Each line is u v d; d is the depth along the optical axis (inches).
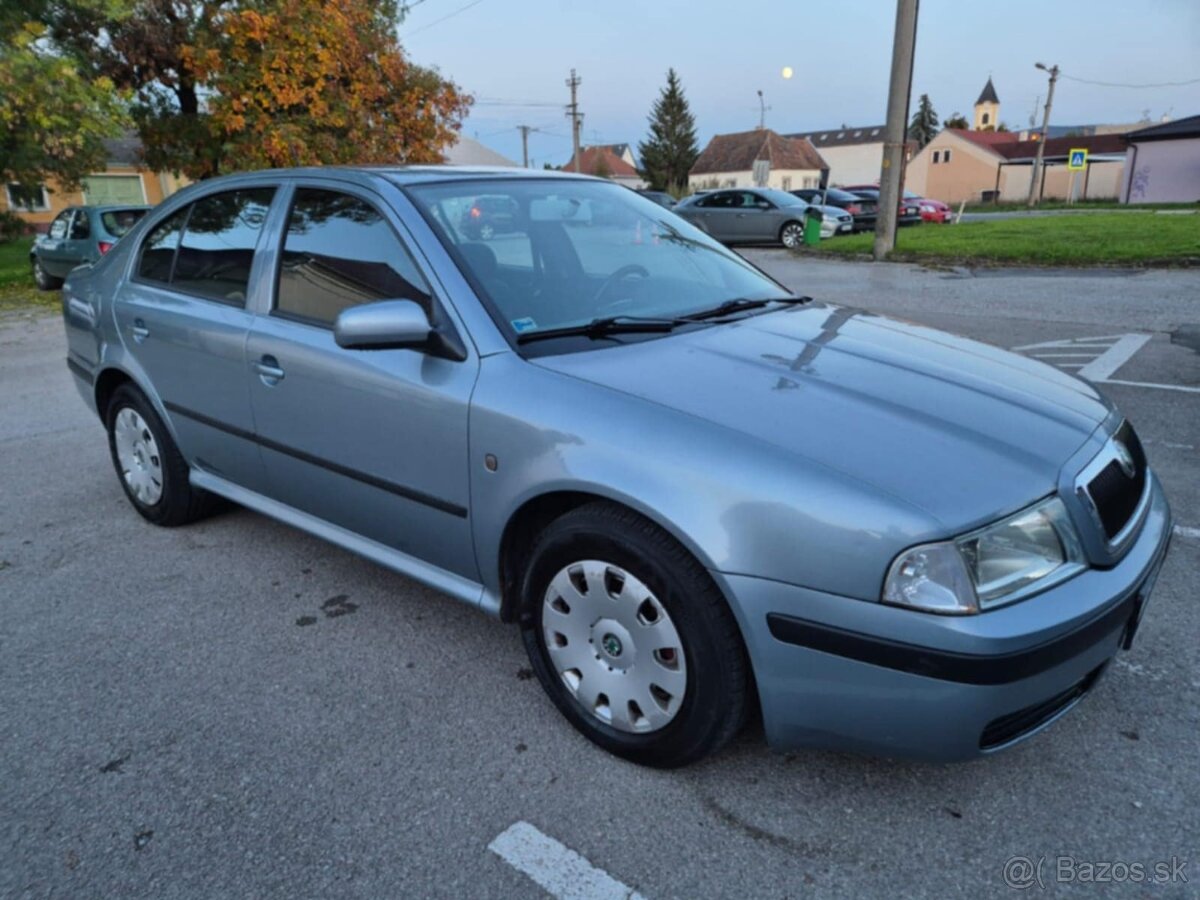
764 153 2741.1
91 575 143.9
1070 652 77.9
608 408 90.4
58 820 88.8
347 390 113.3
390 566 119.1
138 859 83.6
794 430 84.7
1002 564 76.6
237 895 79.4
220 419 137.9
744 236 801.6
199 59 599.8
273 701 108.4
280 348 122.3
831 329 116.3
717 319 115.3
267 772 95.4
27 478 194.7
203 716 105.6
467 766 96.0
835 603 77.1
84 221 524.7
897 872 80.7
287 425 124.6
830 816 87.6
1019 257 538.9
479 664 116.2
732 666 84.9
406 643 121.7
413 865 82.5
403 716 105.0
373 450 112.6
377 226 114.7
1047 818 86.7
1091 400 102.4
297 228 126.0
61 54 543.5
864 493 76.9
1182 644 115.0
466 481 101.9
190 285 144.9
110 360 159.0
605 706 96.7
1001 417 90.4
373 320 95.8
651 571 87.1
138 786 93.5
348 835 86.3
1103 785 91.0
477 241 112.3
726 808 89.0
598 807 89.5
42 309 502.6
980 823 86.3
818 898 78.0
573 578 96.3
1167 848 82.7
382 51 668.7
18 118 506.9
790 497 78.7
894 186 601.0
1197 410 217.6
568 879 80.7
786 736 84.4
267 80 601.9
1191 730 99.0
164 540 158.1
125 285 158.4
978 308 380.5
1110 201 1850.4
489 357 100.4
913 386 95.6
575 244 123.8
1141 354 282.2
